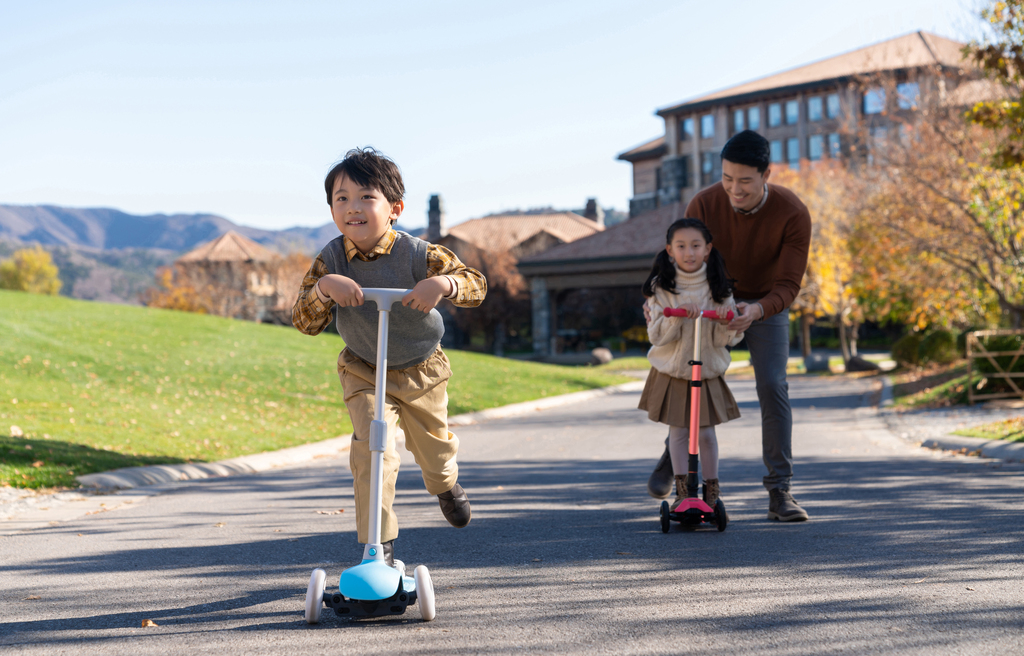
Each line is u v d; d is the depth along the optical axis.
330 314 3.16
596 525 4.78
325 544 4.42
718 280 4.45
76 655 2.60
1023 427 8.70
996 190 15.59
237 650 2.60
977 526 4.30
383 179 3.02
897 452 8.54
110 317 21.30
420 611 2.89
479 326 50.62
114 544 4.59
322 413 14.09
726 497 5.68
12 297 22.00
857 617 2.80
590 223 65.00
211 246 62.72
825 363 28.89
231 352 19.12
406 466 8.45
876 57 33.09
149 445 9.34
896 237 17.61
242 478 7.91
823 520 4.64
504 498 6.04
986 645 2.49
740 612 2.90
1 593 3.47
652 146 59.19
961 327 22.59
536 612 2.97
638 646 2.56
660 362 4.62
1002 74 10.66
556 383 22.02
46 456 7.73
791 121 49.56
